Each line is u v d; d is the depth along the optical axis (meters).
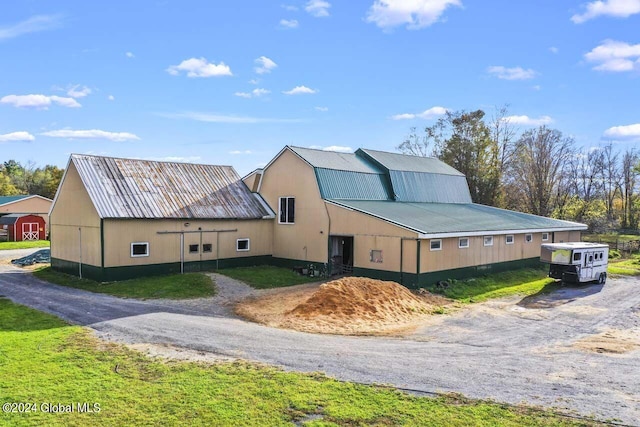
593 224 57.00
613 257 39.41
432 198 34.91
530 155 61.59
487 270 27.62
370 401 9.78
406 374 11.46
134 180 26.94
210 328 15.57
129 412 9.16
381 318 17.78
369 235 25.00
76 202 25.84
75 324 15.85
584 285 26.09
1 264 32.09
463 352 13.68
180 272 26.16
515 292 24.12
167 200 26.70
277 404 9.55
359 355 12.99
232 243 28.47
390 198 32.03
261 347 13.52
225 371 11.38
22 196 58.22
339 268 27.97
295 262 29.06
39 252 34.03
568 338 15.76
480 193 59.38
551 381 11.23
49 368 11.36
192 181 29.59
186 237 26.38
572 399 10.12
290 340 14.40
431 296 22.03
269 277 26.33
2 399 9.57
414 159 38.00
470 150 59.72
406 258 23.30
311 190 28.08
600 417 9.23
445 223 26.22
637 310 20.27
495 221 30.30
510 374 11.70
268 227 30.30
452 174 38.22
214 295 21.61
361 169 31.41
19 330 14.96
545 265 32.53
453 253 25.09
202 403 9.57
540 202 60.19
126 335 14.50
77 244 25.75
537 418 9.14
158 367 11.59
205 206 27.78
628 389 10.77
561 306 21.03
